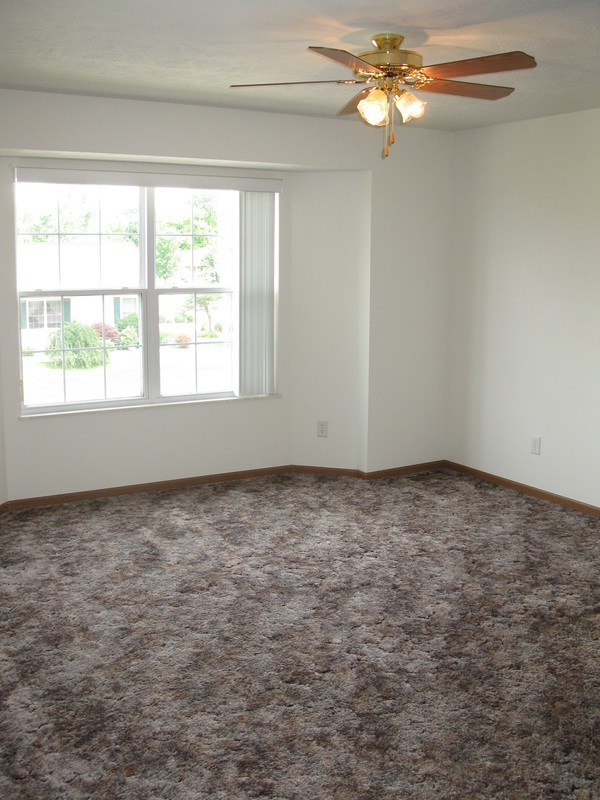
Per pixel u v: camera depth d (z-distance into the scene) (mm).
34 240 5258
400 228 5906
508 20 3123
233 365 6020
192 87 4535
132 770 2715
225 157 5270
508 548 4699
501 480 5953
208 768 2729
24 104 4715
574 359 5336
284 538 4836
